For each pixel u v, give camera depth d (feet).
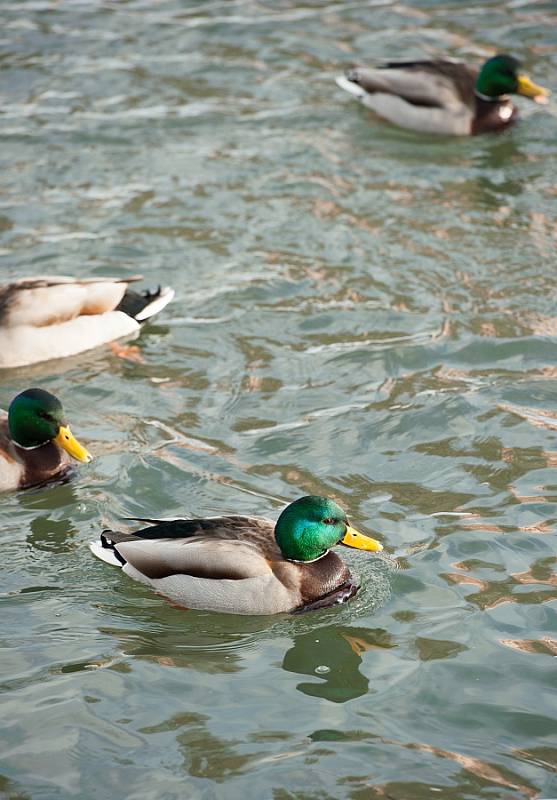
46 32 80.84
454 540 39.60
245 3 86.07
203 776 30.22
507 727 31.76
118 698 32.99
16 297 50.67
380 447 45.11
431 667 34.06
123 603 37.17
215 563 36.32
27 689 33.27
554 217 61.93
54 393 48.83
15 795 29.55
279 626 36.17
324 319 54.08
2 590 37.58
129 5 85.35
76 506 42.01
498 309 54.49
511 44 79.77
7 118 70.59
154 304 53.42
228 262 58.39
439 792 29.63
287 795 29.58
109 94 73.56
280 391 48.93
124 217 61.87
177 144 68.85
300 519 36.68
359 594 37.42
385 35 81.25
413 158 68.28
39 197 63.46
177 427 46.60
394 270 57.67
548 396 48.19
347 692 33.22
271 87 75.10
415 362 50.78
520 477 42.98
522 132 71.46
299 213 62.44
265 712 32.50
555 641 34.94
